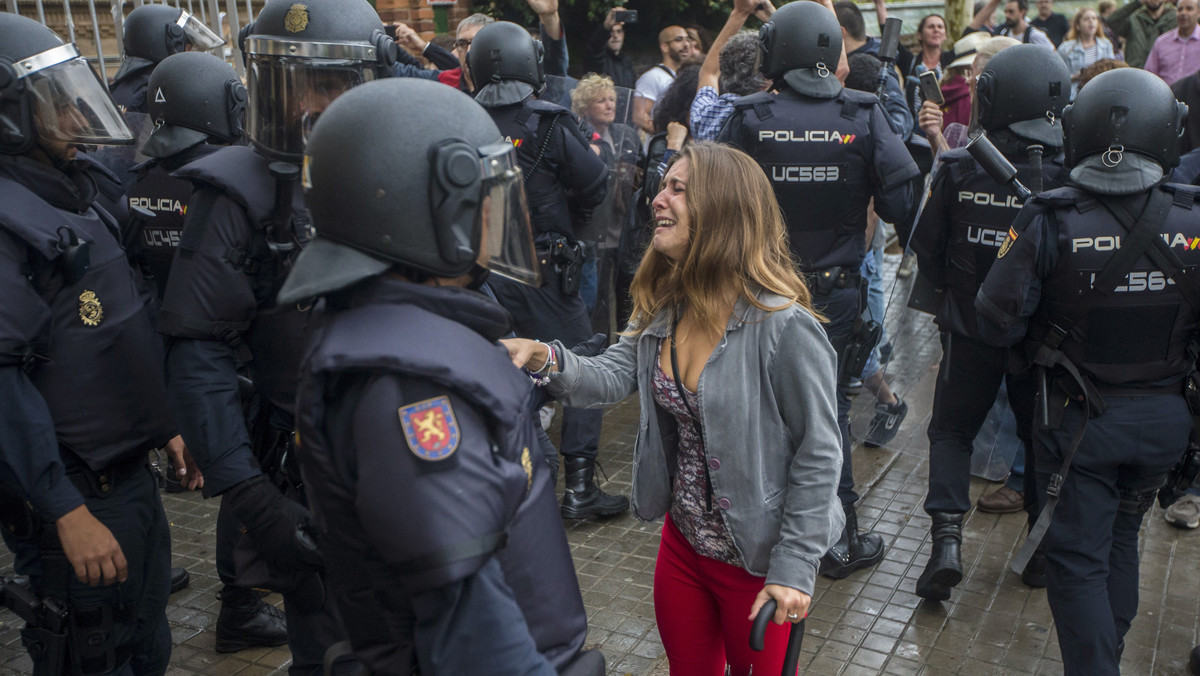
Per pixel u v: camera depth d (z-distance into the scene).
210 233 2.04
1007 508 4.05
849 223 3.51
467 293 1.27
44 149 2.14
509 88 3.72
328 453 1.22
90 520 2.07
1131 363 2.55
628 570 3.62
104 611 2.20
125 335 2.26
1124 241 2.48
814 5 3.48
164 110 2.61
